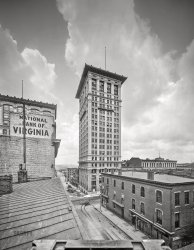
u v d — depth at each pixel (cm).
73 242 542
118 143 7331
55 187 1405
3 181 1206
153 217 2373
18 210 906
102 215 3516
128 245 529
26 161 1652
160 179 2642
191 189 2306
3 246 617
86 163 6775
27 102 1708
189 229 2177
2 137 1546
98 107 7081
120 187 3362
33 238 676
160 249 513
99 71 7262
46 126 1797
